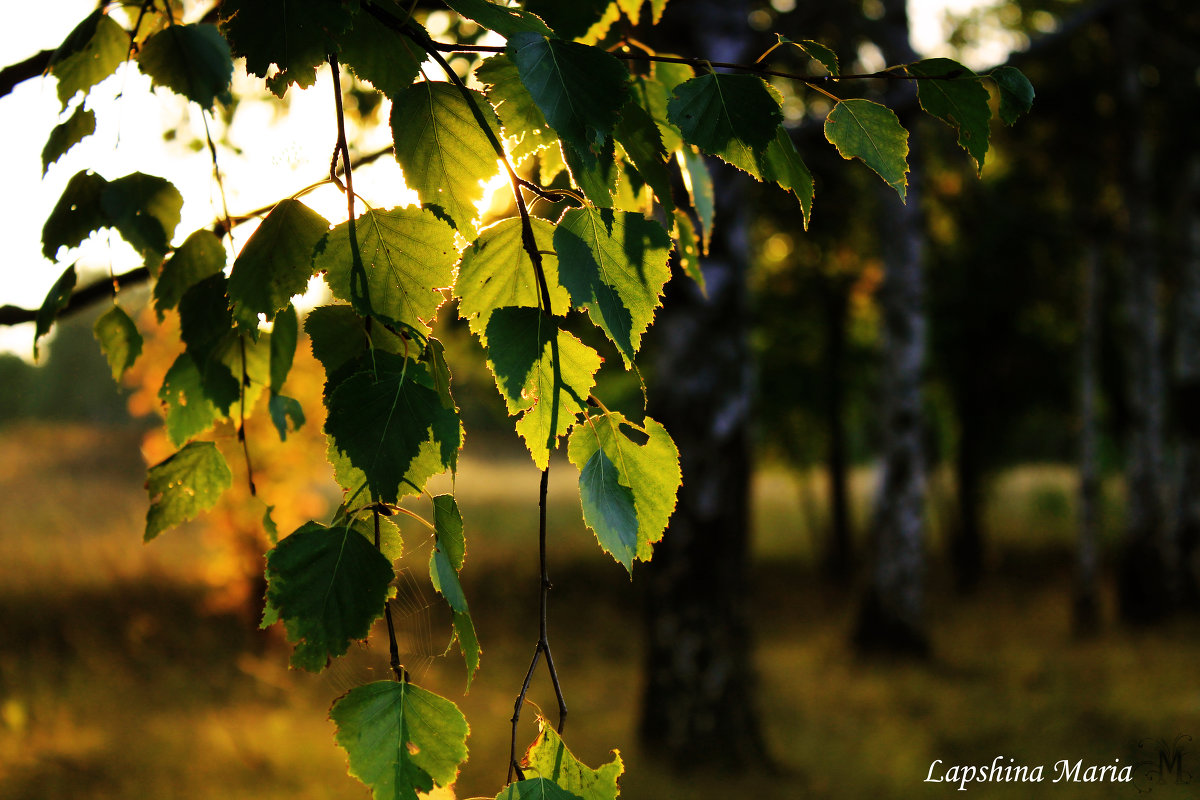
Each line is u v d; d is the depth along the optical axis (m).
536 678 8.48
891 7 7.62
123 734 6.02
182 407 0.90
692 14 5.34
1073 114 9.84
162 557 11.62
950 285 13.76
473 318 0.78
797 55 6.06
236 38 0.67
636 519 0.78
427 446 0.70
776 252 13.27
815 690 8.28
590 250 0.74
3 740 5.86
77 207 0.70
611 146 0.79
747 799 5.33
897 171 0.81
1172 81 10.02
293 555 0.65
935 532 20.92
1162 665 8.40
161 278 0.79
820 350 15.80
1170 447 13.15
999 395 15.21
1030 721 6.86
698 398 5.79
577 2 0.92
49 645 8.41
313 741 5.95
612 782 0.76
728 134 0.77
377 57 0.74
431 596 5.93
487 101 0.74
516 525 17.42
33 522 13.73
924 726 6.93
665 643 5.88
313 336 0.73
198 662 7.89
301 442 7.20
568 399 0.74
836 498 15.85
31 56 1.08
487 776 5.44
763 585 15.29
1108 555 15.95
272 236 0.72
